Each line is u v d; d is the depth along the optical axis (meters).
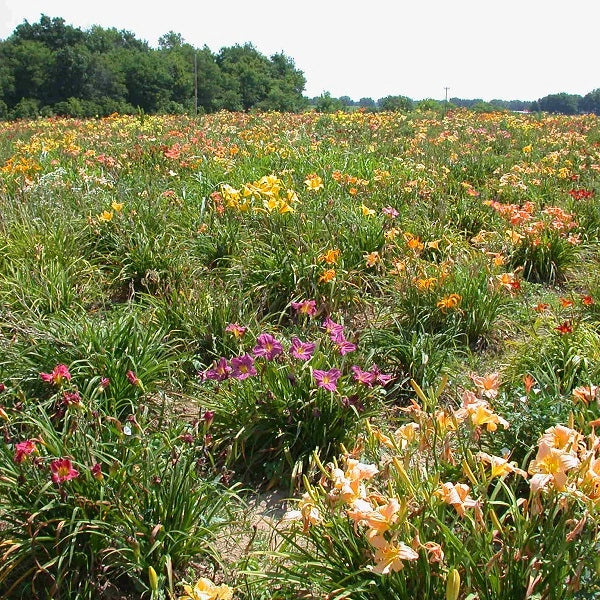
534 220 6.94
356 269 5.91
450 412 2.71
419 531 2.25
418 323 5.02
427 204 7.62
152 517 2.90
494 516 2.27
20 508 2.82
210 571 2.94
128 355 4.08
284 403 3.70
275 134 13.58
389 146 12.14
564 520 2.19
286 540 2.65
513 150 12.57
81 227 6.29
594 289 5.48
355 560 2.43
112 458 3.02
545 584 2.17
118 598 2.83
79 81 64.50
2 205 6.51
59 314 4.86
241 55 72.75
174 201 7.18
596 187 8.91
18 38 71.75
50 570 2.86
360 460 3.41
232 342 4.63
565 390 4.00
